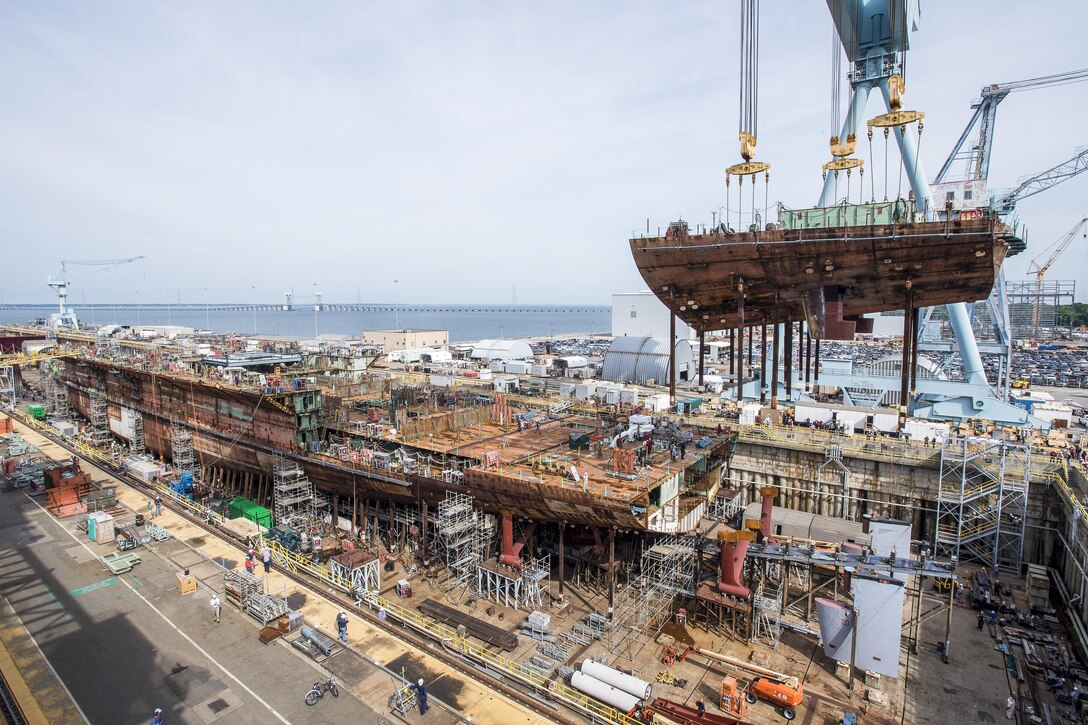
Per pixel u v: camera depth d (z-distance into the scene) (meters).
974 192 54.38
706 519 50.16
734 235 58.66
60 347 123.38
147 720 29.17
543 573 44.66
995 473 50.16
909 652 38.56
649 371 108.19
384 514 58.03
